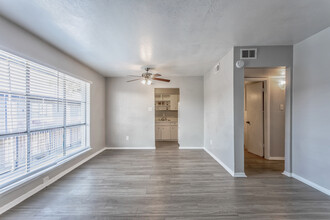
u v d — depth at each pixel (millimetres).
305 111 2633
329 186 2289
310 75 2533
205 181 2789
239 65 2809
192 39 2551
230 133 3086
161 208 2027
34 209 1994
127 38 2482
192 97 5273
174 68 4277
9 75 2002
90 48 2848
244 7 1765
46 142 2666
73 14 1849
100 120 4844
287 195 2309
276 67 2936
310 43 2523
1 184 1888
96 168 3439
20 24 2037
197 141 5289
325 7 1776
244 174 2957
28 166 2277
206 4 1701
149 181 2801
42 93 2580
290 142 2920
